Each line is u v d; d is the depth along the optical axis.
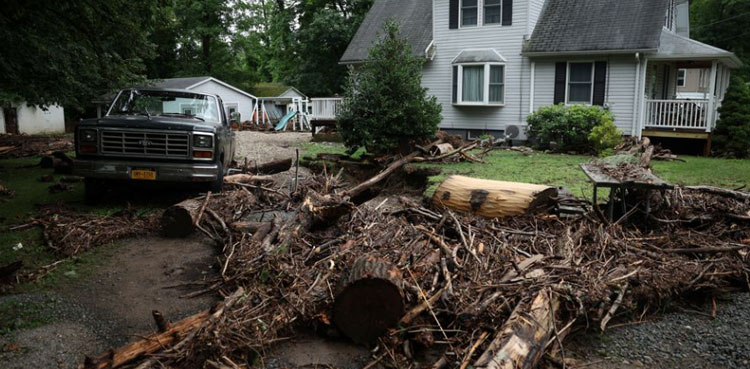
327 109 23.31
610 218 6.34
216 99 9.99
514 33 18.31
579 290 4.45
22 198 9.20
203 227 7.03
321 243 5.94
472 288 4.46
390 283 3.99
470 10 19.12
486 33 18.86
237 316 4.18
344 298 4.06
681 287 4.92
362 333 4.08
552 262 5.14
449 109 20.05
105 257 6.08
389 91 13.30
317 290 4.58
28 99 12.41
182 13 38.41
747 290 5.21
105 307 4.70
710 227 6.38
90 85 13.27
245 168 11.49
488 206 6.71
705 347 4.07
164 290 5.11
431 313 4.11
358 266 4.20
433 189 9.76
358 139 13.52
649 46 15.76
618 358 3.94
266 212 8.05
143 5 12.13
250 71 45.59
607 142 14.71
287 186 10.23
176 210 6.76
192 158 8.02
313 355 3.97
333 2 33.66
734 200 6.84
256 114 35.69
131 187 9.09
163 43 38.91
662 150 14.67
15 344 3.98
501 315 4.12
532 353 3.62
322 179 9.34
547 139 16.20
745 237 6.16
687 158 14.64
